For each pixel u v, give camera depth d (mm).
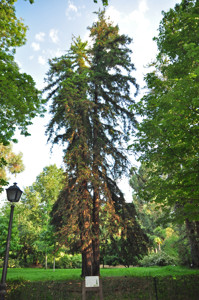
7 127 11469
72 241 12500
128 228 14750
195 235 17609
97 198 14156
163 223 13562
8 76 10203
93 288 5125
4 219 24328
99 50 18328
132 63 17016
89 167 13750
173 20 11219
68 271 19766
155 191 11562
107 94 17453
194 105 8203
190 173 9422
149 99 10883
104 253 15180
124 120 16688
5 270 6426
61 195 15617
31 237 37031
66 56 18516
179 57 10398
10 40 11586
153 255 27438
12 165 31344
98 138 15094
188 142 8953
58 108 16078
